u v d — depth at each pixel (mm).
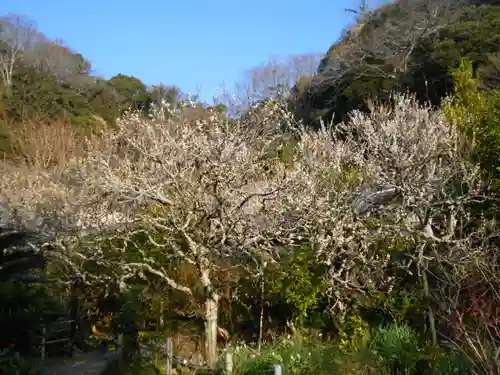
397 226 8359
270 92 27375
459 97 12062
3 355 8195
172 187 8352
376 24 31109
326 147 12617
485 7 25906
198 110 9352
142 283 10664
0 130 26000
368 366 6184
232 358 6578
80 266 11180
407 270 7844
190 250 8836
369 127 11430
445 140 9984
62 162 19953
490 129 9773
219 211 7832
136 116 9516
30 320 9719
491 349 5441
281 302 9297
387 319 7902
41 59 38375
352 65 28078
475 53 21438
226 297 9227
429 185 8711
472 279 6738
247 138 8781
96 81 38906
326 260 8188
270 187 8547
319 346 7348
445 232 8562
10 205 14148
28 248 10742
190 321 9742
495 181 9047
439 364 5918
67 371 8930
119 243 11047
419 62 24141
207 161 7961
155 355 7961
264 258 8672
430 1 27859
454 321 6211
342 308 7750
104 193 9023
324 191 9492
